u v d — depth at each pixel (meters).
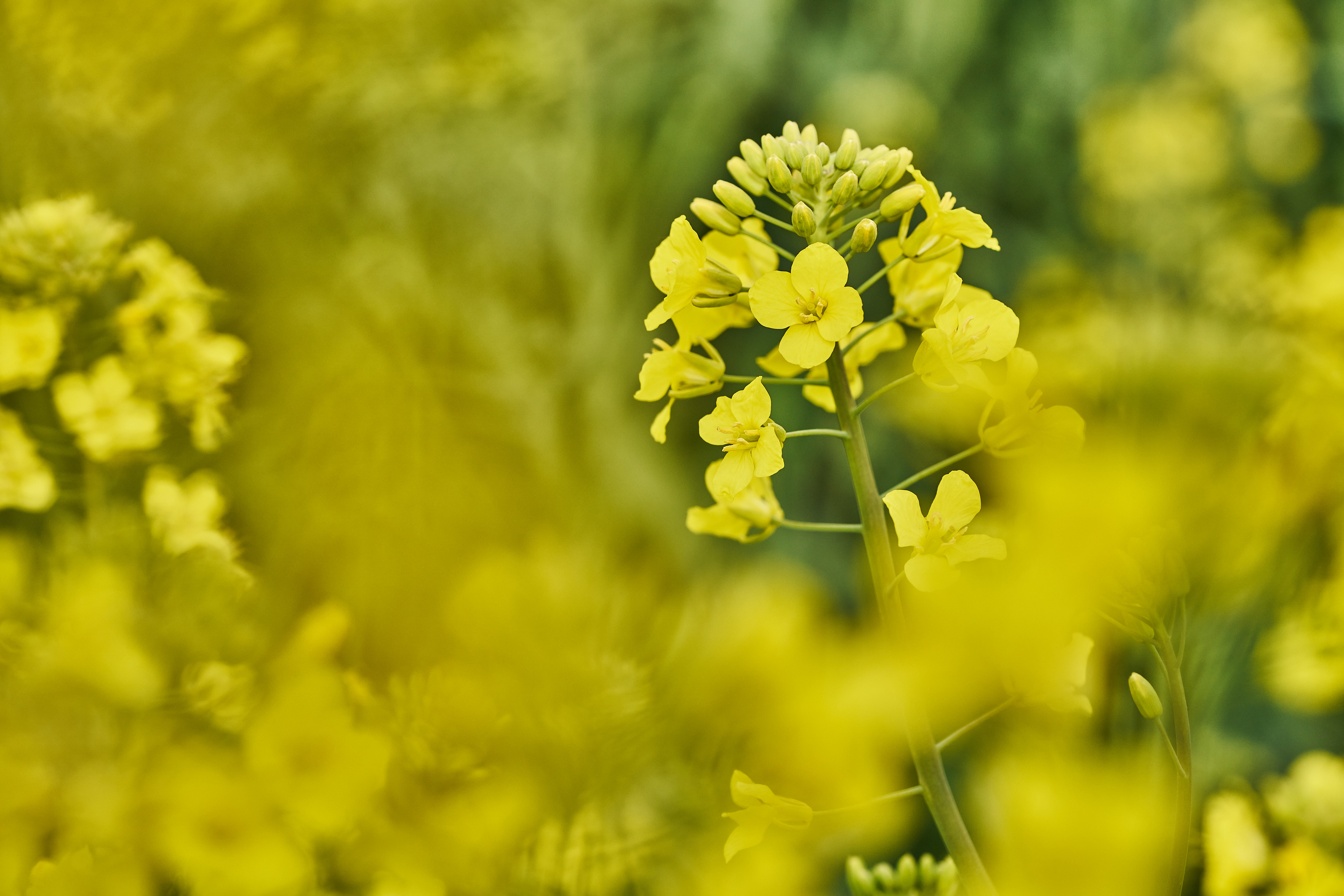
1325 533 0.72
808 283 0.63
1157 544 0.63
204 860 0.62
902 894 0.66
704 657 0.66
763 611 0.67
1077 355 0.90
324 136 0.99
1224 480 0.73
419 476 0.86
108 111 0.84
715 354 0.65
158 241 0.82
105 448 0.74
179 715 0.64
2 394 0.76
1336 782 0.73
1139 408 0.76
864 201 0.64
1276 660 0.72
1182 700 0.63
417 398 0.92
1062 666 0.63
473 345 1.03
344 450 0.84
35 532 0.73
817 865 0.73
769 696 0.66
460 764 0.64
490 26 1.13
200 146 0.88
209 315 0.84
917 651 0.63
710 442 0.64
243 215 0.92
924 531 0.63
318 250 0.96
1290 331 1.09
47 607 0.66
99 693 0.64
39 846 0.63
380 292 0.98
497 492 0.92
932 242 0.64
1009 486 0.64
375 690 0.67
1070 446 0.63
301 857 0.63
